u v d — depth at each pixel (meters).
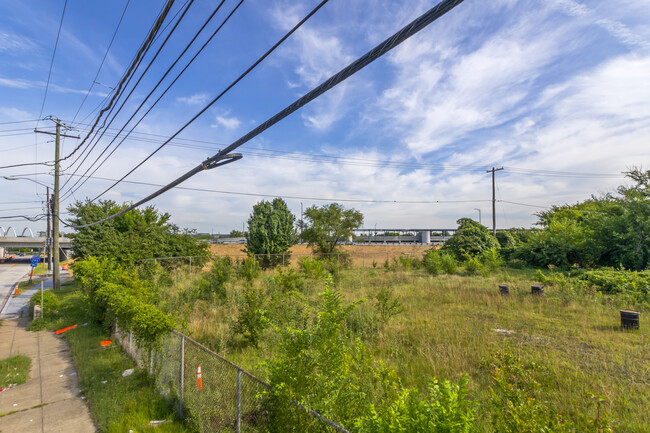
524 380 5.37
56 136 25.52
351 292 16.05
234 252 38.97
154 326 6.86
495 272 24.23
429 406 2.75
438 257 27.59
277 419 3.67
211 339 9.36
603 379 6.25
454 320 10.69
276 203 30.62
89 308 13.50
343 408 3.52
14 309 19.08
